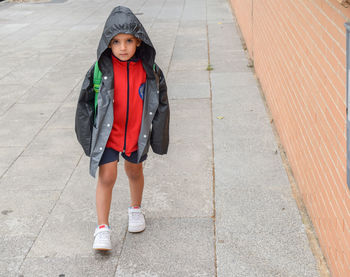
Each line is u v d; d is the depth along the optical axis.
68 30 12.32
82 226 3.89
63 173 4.81
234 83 7.43
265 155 4.95
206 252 3.49
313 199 3.66
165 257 3.46
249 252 3.47
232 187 4.36
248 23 9.19
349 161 2.58
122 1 16.83
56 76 8.27
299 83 4.18
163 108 3.40
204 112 6.28
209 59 8.91
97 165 3.27
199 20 12.76
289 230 3.70
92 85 3.24
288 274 3.23
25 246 3.68
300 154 4.15
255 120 5.89
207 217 3.93
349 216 2.73
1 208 4.22
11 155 5.29
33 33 12.16
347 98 2.54
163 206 4.11
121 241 3.67
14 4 17.08
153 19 13.26
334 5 2.95
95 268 3.39
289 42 4.67
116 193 4.33
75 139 5.64
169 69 8.39
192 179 4.55
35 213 4.12
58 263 3.46
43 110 6.65
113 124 3.32
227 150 5.12
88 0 17.47
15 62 9.37
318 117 3.47
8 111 6.67
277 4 5.46
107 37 3.05
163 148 3.55
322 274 3.21
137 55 3.26
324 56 3.27
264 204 4.07
